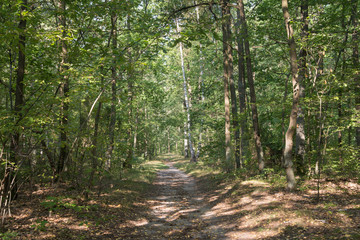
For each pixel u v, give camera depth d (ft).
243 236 20.95
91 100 30.25
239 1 43.65
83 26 28.71
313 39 28.53
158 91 73.67
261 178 40.91
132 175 59.21
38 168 28.45
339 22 44.09
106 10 28.55
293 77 29.78
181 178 68.28
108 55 24.59
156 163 115.55
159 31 25.94
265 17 41.70
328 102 30.71
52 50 24.44
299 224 19.93
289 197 28.37
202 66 94.27
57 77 22.53
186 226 26.00
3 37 17.76
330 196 26.66
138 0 36.09
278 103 39.04
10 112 19.40
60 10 26.81
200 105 76.13
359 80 31.27
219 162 68.49
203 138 99.40
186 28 25.82
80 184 31.81
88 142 29.30
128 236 21.72
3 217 18.47
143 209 33.06
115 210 28.94
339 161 34.37
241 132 52.85
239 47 54.19
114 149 42.32
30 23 21.79
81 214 25.05
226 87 52.13
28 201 26.32
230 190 39.60
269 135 58.18
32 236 18.06
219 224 25.99
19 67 24.02
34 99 22.94
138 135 94.99
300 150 38.65
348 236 16.01
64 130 23.41
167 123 104.58
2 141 18.38
